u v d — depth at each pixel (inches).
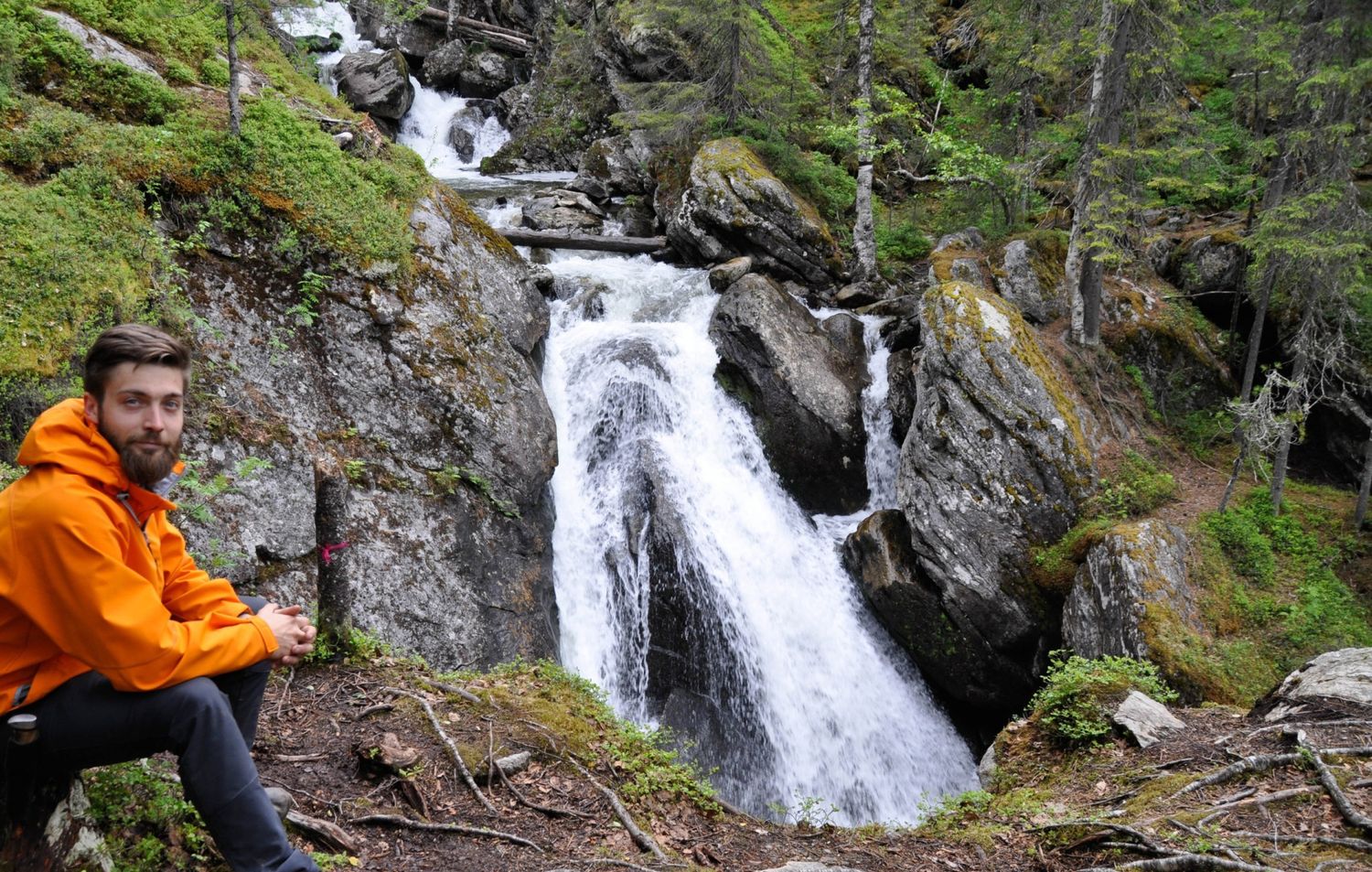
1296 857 182.7
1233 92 741.9
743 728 455.2
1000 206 751.1
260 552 312.7
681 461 518.9
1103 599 426.3
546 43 1077.8
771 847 203.0
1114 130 565.0
